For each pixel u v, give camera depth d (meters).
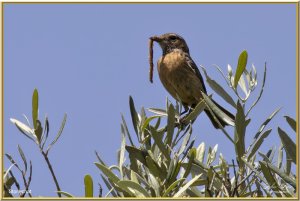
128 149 9.59
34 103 9.89
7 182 9.43
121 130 9.68
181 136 9.98
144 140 10.12
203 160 10.63
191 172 10.23
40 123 9.82
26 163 9.48
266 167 8.97
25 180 9.27
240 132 9.70
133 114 10.27
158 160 9.84
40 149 9.66
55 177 9.35
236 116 9.70
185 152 9.55
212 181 9.00
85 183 8.45
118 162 10.25
